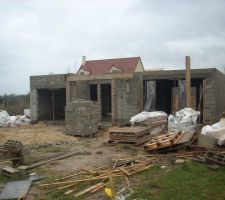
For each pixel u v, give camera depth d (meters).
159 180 8.12
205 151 10.94
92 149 12.88
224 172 8.93
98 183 7.91
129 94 20.33
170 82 24.53
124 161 10.24
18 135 16.06
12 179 8.51
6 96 38.91
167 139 11.60
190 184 7.79
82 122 16.31
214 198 6.91
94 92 25.84
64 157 11.20
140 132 13.36
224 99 22.47
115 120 19.91
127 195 7.04
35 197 7.16
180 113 14.83
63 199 6.96
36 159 10.98
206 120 17.80
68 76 21.48
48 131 18.33
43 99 25.55
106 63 41.47
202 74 18.00
